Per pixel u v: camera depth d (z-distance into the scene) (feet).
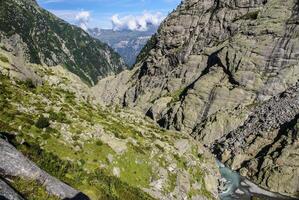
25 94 346.33
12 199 90.94
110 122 402.52
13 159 111.14
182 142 443.32
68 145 311.47
